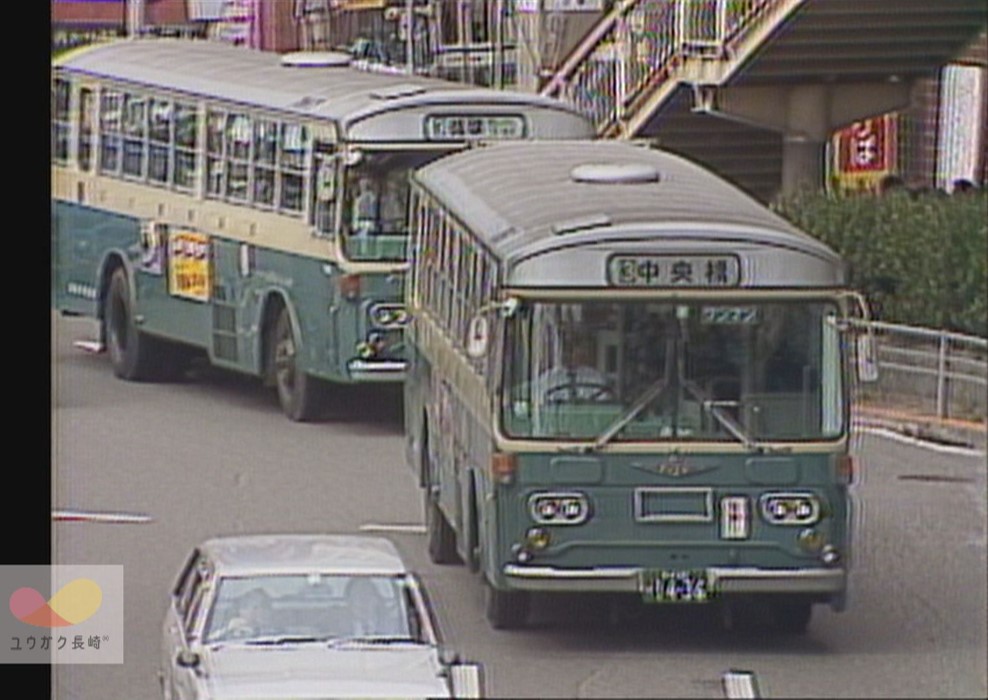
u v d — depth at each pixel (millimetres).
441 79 94625
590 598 51469
